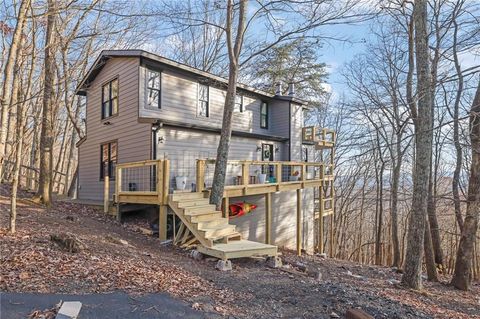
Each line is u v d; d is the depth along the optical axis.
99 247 5.98
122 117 11.75
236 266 6.79
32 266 4.29
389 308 4.97
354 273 9.77
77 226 7.68
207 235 7.22
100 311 3.39
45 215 8.27
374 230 23.25
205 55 23.36
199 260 6.96
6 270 4.04
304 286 5.59
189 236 8.02
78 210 10.45
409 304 5.74
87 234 6.91
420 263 7.62
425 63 7.15
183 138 11.52
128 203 9.98
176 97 12.20
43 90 9.63
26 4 5.76
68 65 14.52
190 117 12.65
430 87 6.19
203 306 4.11
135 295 3.96
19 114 11.09
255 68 22.52
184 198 8.51
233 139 13.57
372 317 4.14
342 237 23.98
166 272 5.30
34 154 18.02
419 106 7.23
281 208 15.33
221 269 6.32
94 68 12.92
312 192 17.48
